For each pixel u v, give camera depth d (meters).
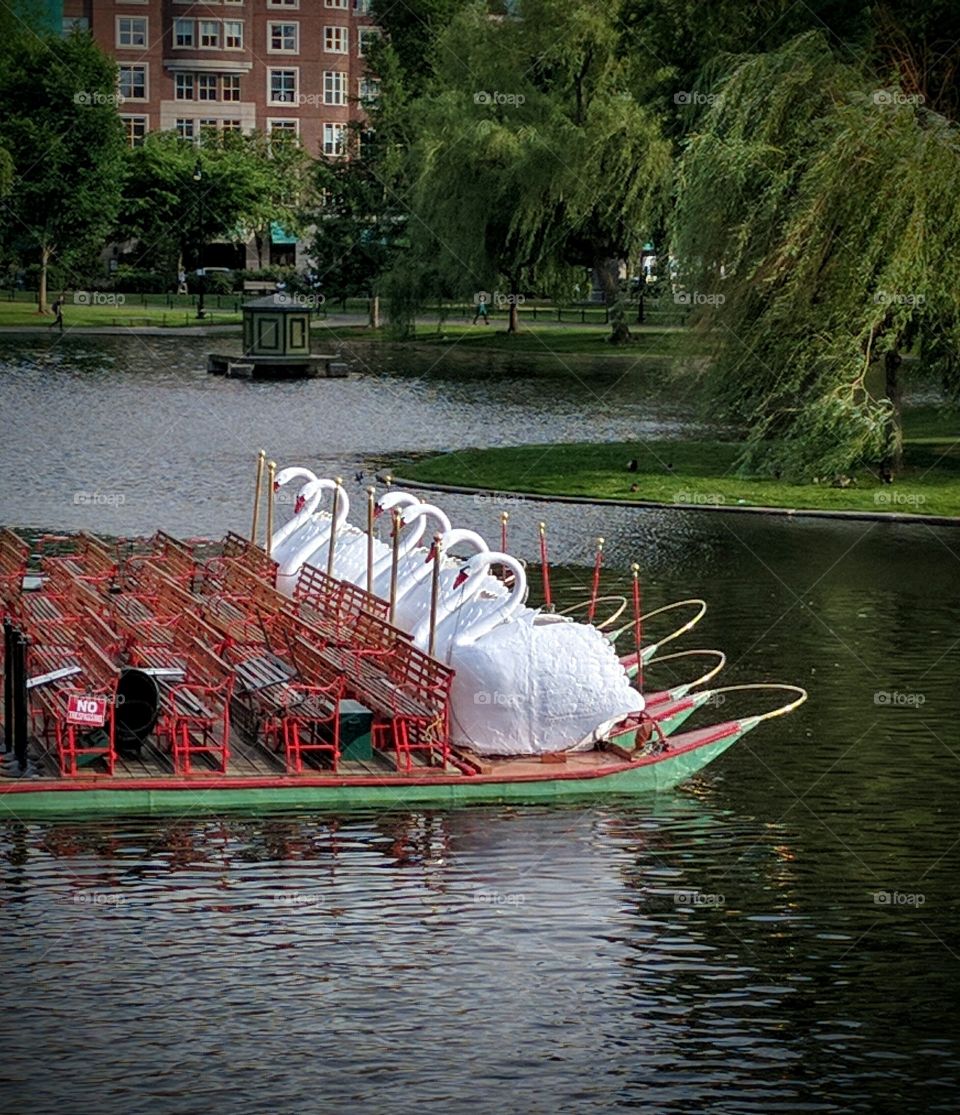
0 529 37.03
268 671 24.81
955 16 52.12
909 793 23.42
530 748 24.05
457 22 95.06
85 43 101.75
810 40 49.31
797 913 19.56
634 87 86.62
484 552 25.14
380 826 21.92
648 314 104.06
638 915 19.45
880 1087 15.91
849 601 34.34
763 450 48.47
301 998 17.36
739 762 24.67
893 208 45.19
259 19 143.50
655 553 39.00
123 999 17.25
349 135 108.75
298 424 59.06
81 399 64.00
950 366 47.81
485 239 89.12
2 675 27.08
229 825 21.81
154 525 40.53
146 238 121.25
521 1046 16.53
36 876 20.14
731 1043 16.69
